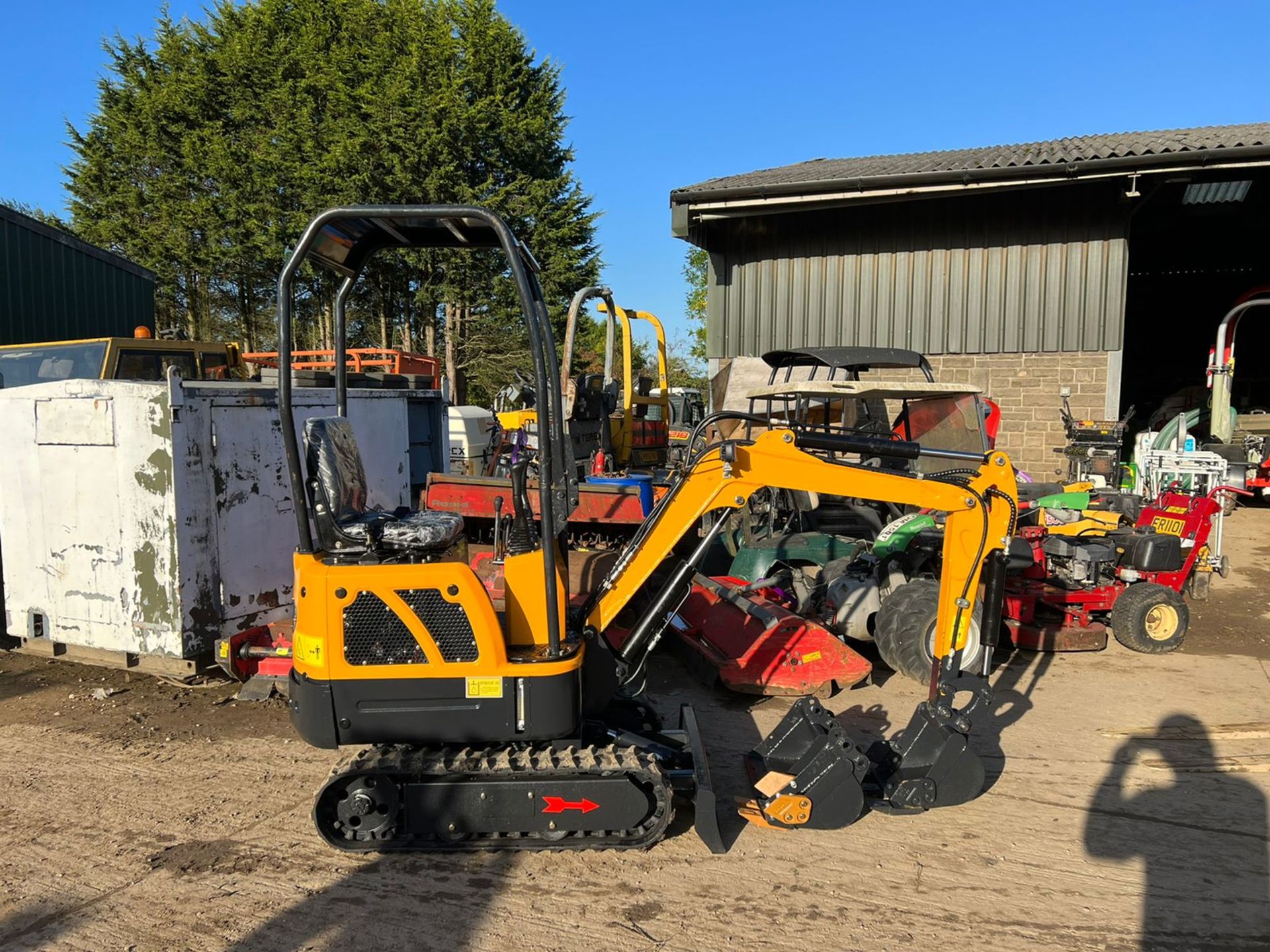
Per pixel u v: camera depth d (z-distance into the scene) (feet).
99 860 11.56
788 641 17.33
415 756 11.32
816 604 20.63
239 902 10.59
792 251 39.42
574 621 12.34
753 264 40.01
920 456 12.96
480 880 11.05
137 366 26.22
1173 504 23.24
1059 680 18.89
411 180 81.05
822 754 12.21
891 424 22.88
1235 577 28.84
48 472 17.88
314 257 11.80
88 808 13.04
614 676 12.32
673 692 18.10
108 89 98.02
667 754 12.51
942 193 33.78
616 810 11.30
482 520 24.61
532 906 10.49
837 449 12.83
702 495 12.51
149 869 11.34
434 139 79.71
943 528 19.95
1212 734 15.85
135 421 16.81
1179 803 13.25
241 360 29.94
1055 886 10.98
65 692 17.97
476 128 82.07
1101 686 18.53
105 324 45.09
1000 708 17.22
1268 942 9.82
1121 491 30.76
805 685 17.07
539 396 10.71
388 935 9.92
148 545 17.06
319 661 10.98
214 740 15.62
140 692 17.99
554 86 90.27
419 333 94.84
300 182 83.87
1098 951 9.67
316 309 96.02
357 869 11.31
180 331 98.78
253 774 14.21
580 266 84.89
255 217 85.97
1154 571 21.25
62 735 15.80
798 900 10.64
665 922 10.16
